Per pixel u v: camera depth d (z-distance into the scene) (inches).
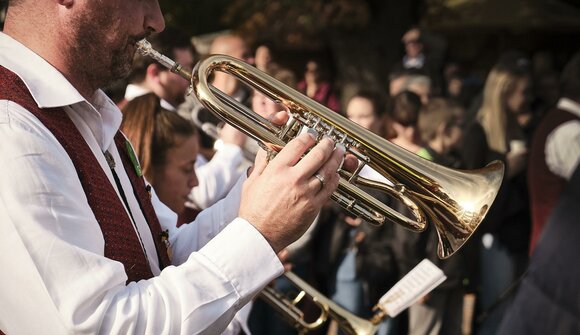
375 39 418.6
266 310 167.3
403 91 178.9
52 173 61.3
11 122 61.4
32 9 67.0
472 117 236.7
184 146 114.8
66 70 67.6
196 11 460.1
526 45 468.4
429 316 167.8
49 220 59.7
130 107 116.3
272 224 65.0
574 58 184.1
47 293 58.5
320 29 425.1
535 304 151.2
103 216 67.0
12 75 65.0
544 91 288.7
